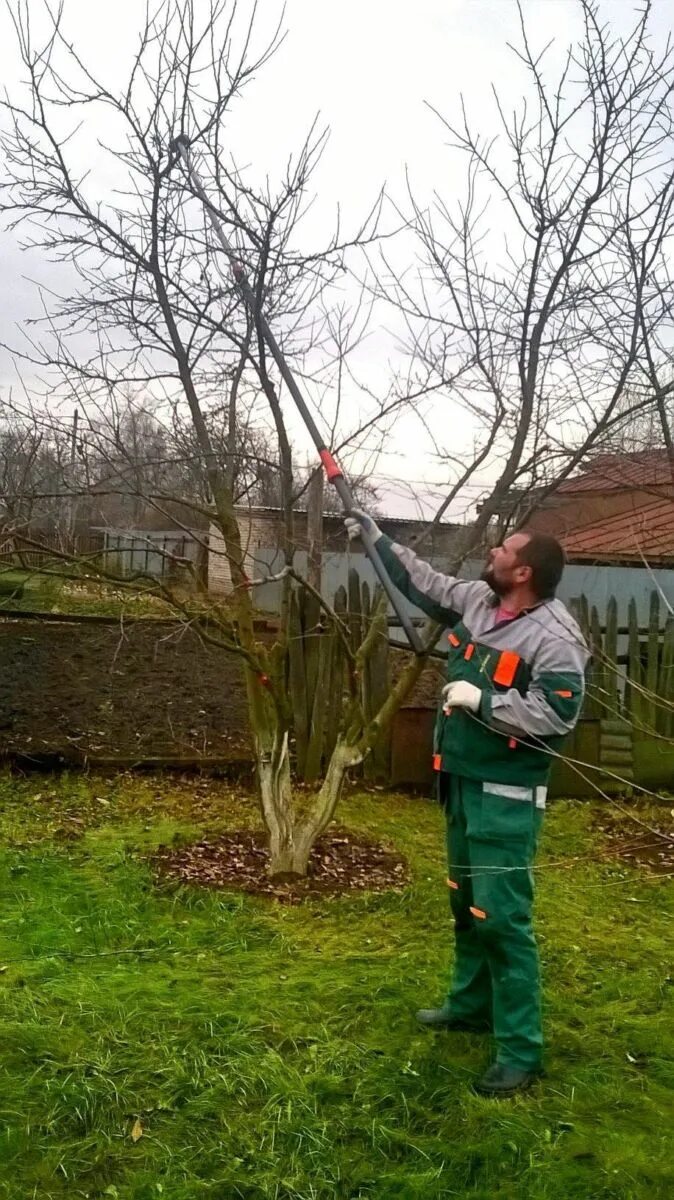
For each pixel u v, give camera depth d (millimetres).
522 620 2941
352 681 4867
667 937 4340
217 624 4633
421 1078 2984
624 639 7535
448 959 3904
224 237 4211
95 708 8000
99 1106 2797
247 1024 3273
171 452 4605
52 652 9594
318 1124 2746
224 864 4930
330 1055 3098
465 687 2859
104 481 4203
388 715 4863
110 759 6660
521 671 2877
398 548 3387
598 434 4402
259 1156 2619
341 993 3539
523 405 4508
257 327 4230
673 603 10258
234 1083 2922
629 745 6836
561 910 4605
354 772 6832
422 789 6672
